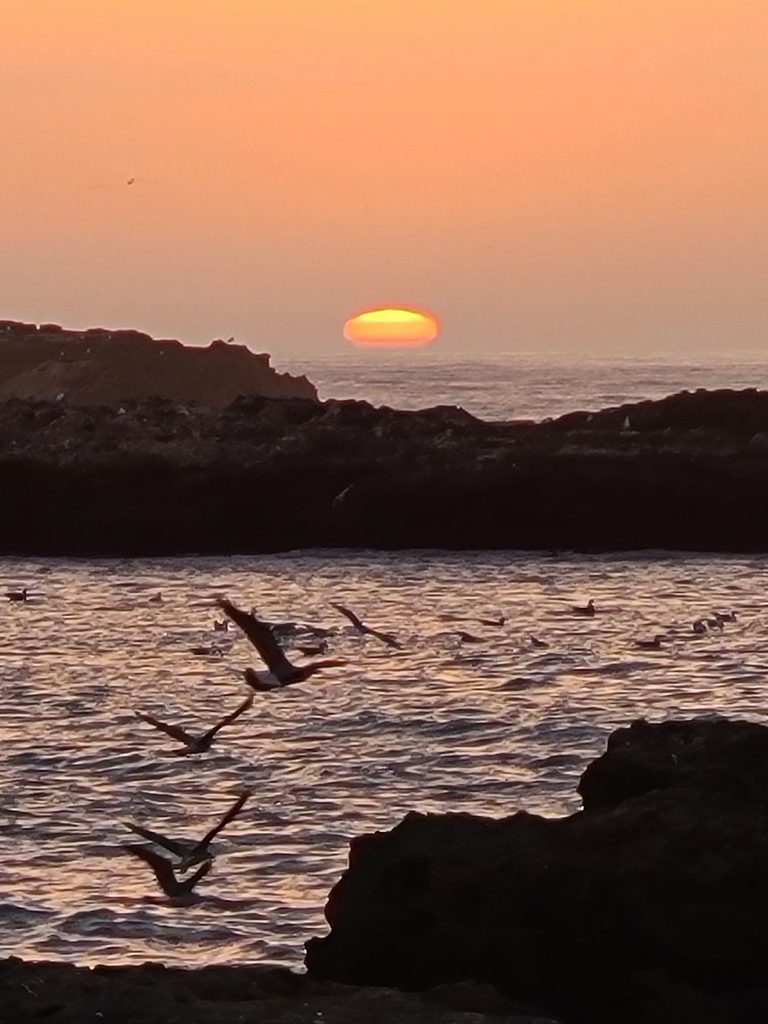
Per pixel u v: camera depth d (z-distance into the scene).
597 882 71.38
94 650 194.38
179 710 155.12
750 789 78.44
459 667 180.00
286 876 103.44
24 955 90.50
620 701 160.75
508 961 71.00
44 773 129.50
